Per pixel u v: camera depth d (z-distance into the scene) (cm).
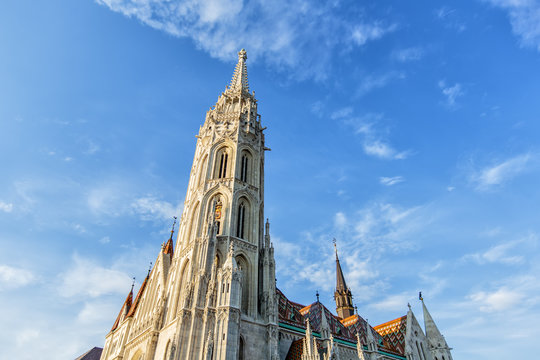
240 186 5553
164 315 4888
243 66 8288
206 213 5203
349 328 6769
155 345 4659
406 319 7475
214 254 4616
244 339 4172
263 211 5853
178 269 4962
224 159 5966
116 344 6869
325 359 4350
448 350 7238
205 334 3897
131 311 6800
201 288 4238
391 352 6600
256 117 7050
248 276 4831
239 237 5150
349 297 10250
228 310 4009
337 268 10850
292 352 4841
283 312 5519
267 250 5191
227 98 7244
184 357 3781
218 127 6366
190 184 6272
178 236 5703
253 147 6288
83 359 8869
